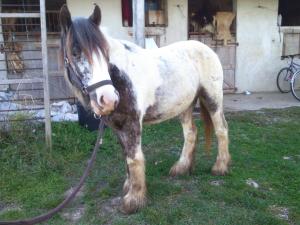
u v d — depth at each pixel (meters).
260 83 8.82
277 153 4.72
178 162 4.00
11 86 6.66
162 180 3.87
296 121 6.20
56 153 4.47
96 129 5.31
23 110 5.09
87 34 2.43
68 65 2.56
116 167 4.22
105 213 3.24
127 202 3.20
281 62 8.84
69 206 3.40
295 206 3.34
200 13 8.41
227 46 8.41
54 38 7.03
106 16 7.45
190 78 3.51
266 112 6.73
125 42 3.18
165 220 3.09
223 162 3.96
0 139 4.55
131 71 2.98
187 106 3.61
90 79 2.43
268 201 3.42
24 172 4.04
